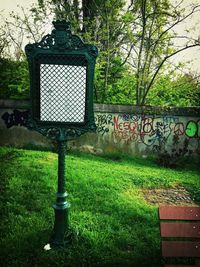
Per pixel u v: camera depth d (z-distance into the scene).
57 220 5.13
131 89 16.03
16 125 13.61
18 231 5.54
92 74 4.62
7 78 15.58
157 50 14.96
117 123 13.66
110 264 4.84
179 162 13.47
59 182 5.05
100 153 13.69
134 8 15.28
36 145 13.62
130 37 15.23
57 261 4.80
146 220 6.64
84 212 6.60
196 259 4.32
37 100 4.69
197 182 10.49
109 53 15.22
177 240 4.59
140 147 13.81
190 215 4.47
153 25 14.95
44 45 4.54
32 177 8.58
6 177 7.77
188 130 13.79
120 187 8.84
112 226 6.16
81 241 5.41
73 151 13.28
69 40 4.53
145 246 5.52
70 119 4.73
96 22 15.36
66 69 4.58
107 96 15.60
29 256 4.88
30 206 6.71
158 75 15.40
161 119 13.70
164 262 4.86
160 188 9.52
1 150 11.38
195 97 16.50
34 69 4.58
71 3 15.72
